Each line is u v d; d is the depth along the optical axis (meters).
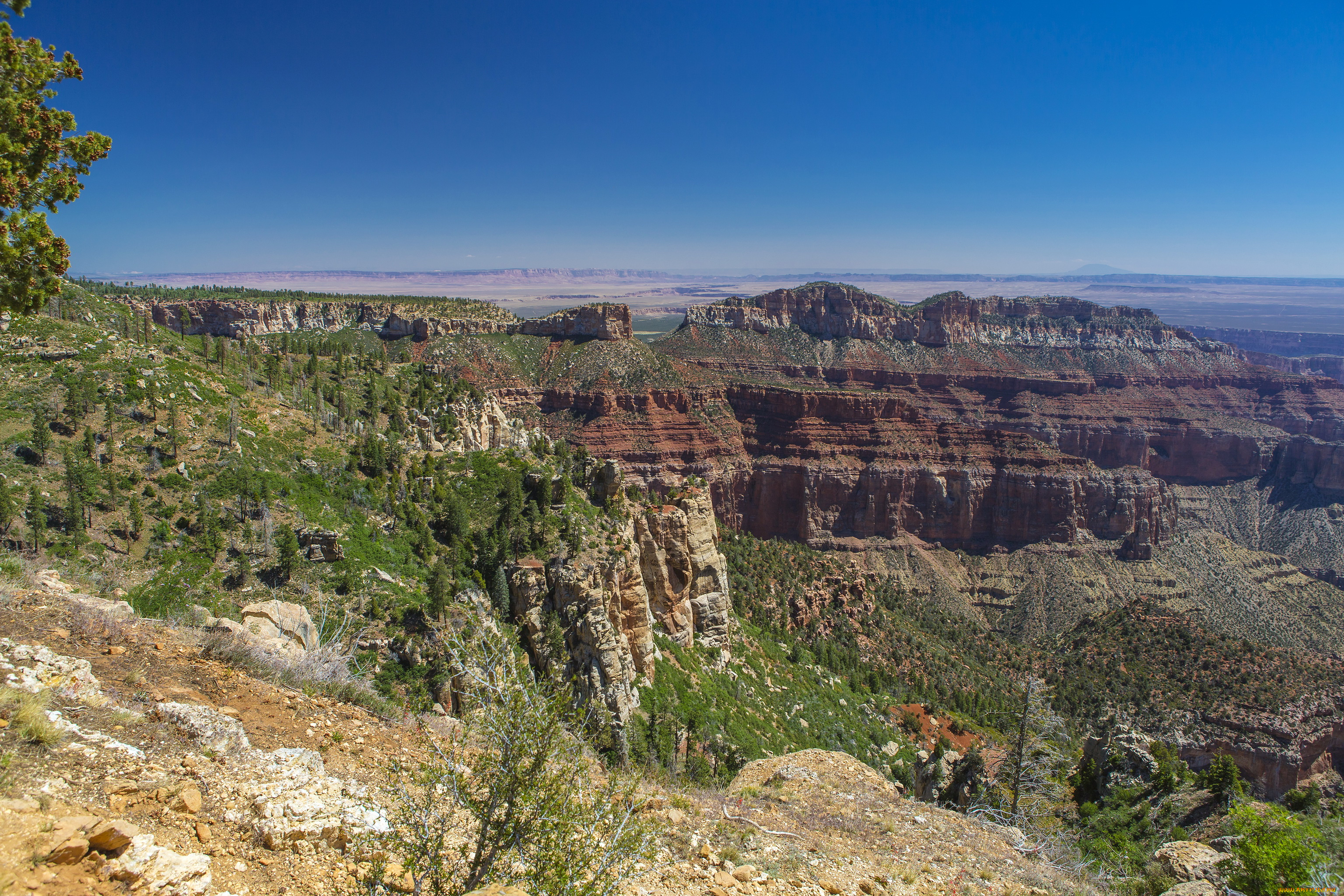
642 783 23.08
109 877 9.41
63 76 21.06
